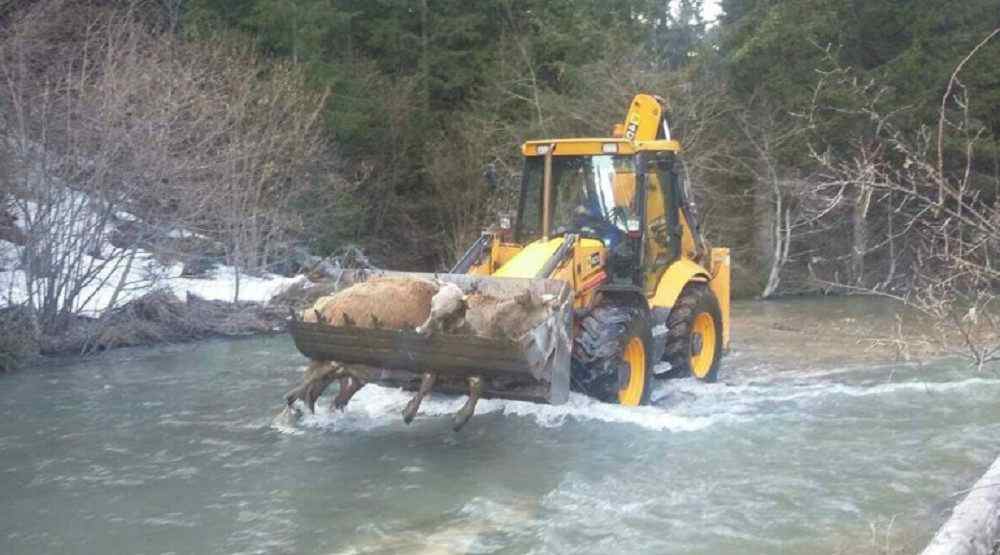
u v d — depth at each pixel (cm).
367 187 2175
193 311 1387
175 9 1873
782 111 1998
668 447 711
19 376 1061
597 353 764
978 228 500
